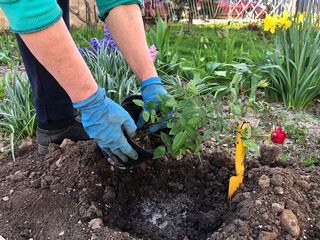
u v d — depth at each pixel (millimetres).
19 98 960
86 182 641
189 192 691
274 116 1007
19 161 756
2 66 1578
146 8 3512
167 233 608
